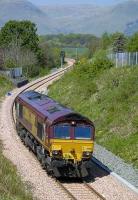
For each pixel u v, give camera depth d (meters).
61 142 24.95
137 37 70.56
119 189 23.06
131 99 38.06
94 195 22.02
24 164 27.28
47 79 90.81
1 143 32.81
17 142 34.38
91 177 25.33
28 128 31.34
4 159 25.88
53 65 134.50
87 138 25.31
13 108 53.66
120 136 33.25
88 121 25.28
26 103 32.94
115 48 78.31
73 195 21.95
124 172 26.05
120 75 46.31
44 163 26.31
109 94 42.75
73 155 25.03
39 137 27.53
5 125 41.16
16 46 104.19
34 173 25.52
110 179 24.92
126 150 30.50
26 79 88.44
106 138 34.19
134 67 46.47
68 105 49.41
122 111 37.03
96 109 41.47
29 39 119.00
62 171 25.03
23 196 19.75
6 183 20.69
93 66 54.75
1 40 120.12
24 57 103.62
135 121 33.44
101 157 29.66
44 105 29.56
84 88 49.22
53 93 62.28
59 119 24.94
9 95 66.69
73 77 60.59
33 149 29.80
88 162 25.33
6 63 97.88
